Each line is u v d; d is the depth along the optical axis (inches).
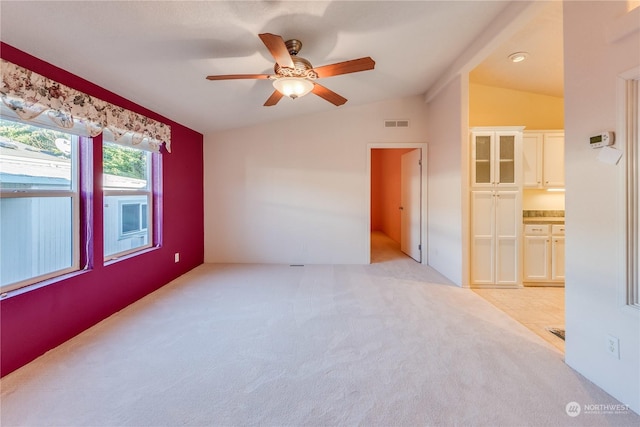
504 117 159.9
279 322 101.1
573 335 73.3
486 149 138.7
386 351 82.3
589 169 67.7
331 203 182.7
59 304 86.2
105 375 71.3
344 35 95.7
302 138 181.9
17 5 60.9
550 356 79.5
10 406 60.7
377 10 84.7
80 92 91.7
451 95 143.1
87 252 98.8
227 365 75.7
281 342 87.4
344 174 181.8
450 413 58.8
